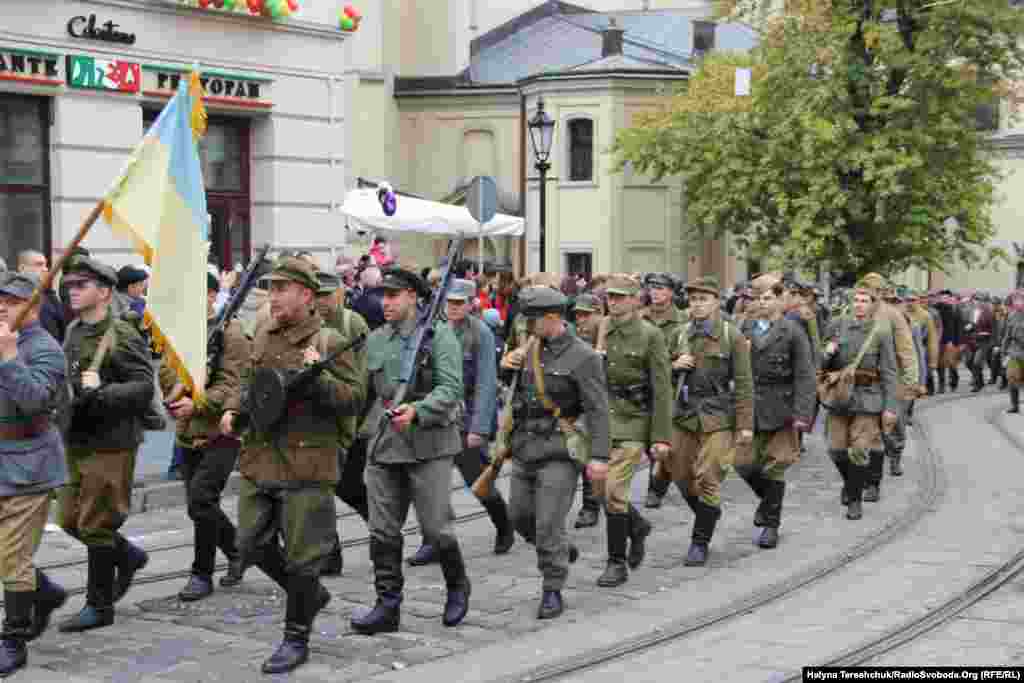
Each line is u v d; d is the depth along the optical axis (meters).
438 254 54.09
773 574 10.84
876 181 26.91
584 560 11.41
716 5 32.38
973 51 27.08
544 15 57.88
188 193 8.63
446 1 54.94
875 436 13.66
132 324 8.96
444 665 8.12
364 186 48.00
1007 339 25.73
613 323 10.56
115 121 20.84
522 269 42.72
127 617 9.20
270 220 23.52
